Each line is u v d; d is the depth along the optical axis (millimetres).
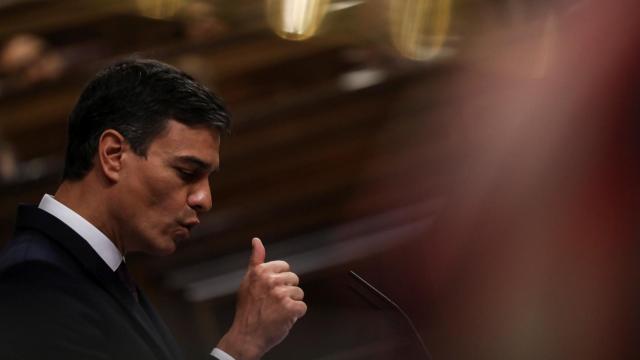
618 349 7543
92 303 6289
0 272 6293
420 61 17703
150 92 6406
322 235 17234
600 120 7516
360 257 16297
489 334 8172
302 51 18062
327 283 16234
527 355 7832
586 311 7594
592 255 7566
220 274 16469
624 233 7500
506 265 7941
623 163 7480
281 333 6777
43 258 6312
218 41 17594
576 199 7613
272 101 17922
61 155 16938
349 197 17906
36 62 16984
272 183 18062
